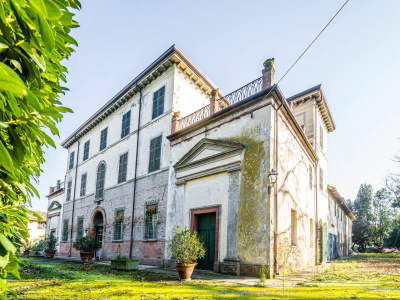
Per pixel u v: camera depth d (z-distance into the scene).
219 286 7.33
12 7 1.29
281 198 10.52
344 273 11.04
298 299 5.57
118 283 7.88
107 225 18.38
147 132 16.58
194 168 12.64
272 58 11.03
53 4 1.42
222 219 10.83
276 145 10.51
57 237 26.31
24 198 2.28
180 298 5.66
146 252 14.39
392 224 50.72
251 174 10.29
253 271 9.27
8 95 1.31
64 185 26.95
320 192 19.08
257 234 9.52
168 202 13.73
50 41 1.37
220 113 12.01
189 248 8.81
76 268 12.49
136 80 17.78
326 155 22.94
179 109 15.36
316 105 20.14
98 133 22.45
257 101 10.91
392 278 9.50
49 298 5.80
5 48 1.38
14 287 7.35
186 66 15.65
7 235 1.84
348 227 39.72
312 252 15.43
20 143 1.58
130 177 17.12
